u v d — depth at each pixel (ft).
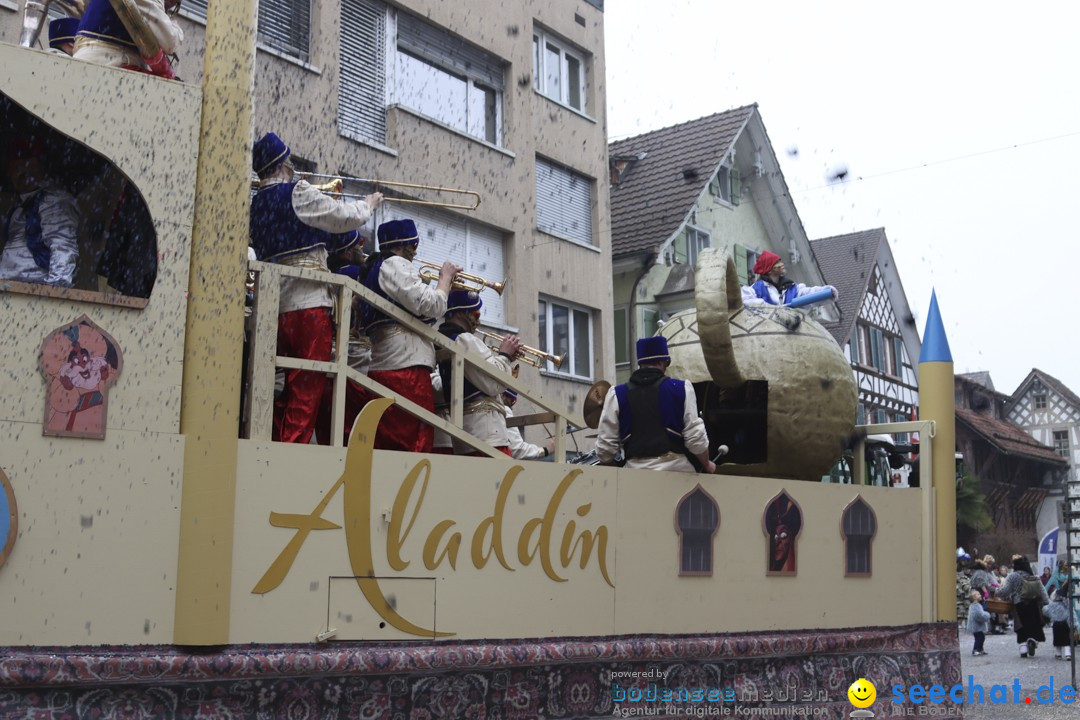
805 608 23.00
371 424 17.26
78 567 14.73
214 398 15.80
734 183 95.50
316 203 18.45
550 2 69.67
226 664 15.37
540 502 19.03
